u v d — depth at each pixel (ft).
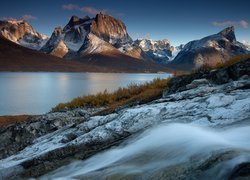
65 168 25.03
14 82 358.23
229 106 25.12
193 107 27.37
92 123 32.48
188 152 17.38
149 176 16.44
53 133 38.14
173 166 16.47
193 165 15.56
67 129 36.24
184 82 42.16
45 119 49.42
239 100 25.90
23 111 121.19
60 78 511.81
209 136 19.25
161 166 17.19
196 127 22.12
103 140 27.20
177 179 15.19
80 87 259.60
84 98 69.77
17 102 150.51
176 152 18.25
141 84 69.00
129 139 24.95
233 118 22.13
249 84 29.81
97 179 18.34
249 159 13.57
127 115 29.58
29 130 46.73
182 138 19.94
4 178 26.84
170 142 20.12
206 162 15.11
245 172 12.94
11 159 32.73
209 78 38.40
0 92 210.79
